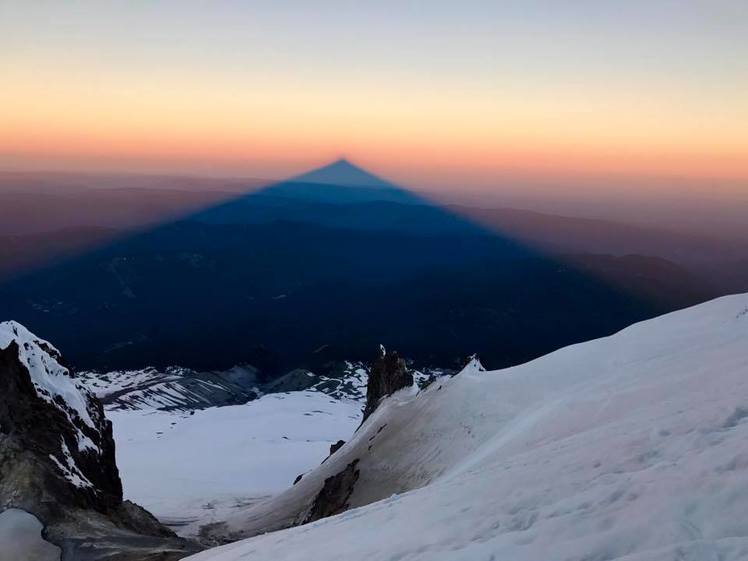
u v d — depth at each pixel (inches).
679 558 316.2
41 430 1549.0
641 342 1755.7
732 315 1711.4
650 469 475.8
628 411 884.0
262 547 716.7
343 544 572.1
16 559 1069.8
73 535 1144.2
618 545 357.7
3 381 1572.3
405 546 491.2
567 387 1624.0
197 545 1127.0
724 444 484.7
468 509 546.6
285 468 5280.5
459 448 1641.2
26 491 1253.7
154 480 4601.4
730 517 351.3
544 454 701.9
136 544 1101.1
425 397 2327.8
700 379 873.5
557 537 395.5
